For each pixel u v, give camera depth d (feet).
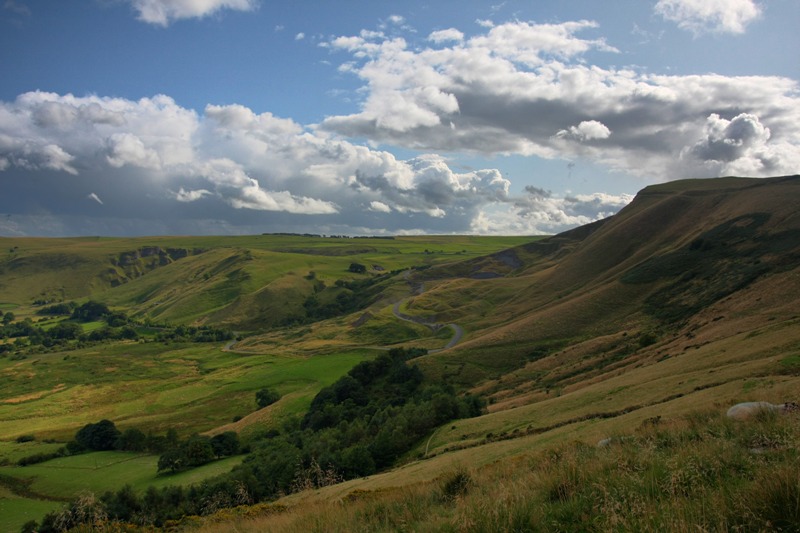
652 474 29.58
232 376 536.01
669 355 243.81
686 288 417.69
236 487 174.09
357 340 647.56
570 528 25.66
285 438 281.74
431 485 47.32
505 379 348.59
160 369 604.08
